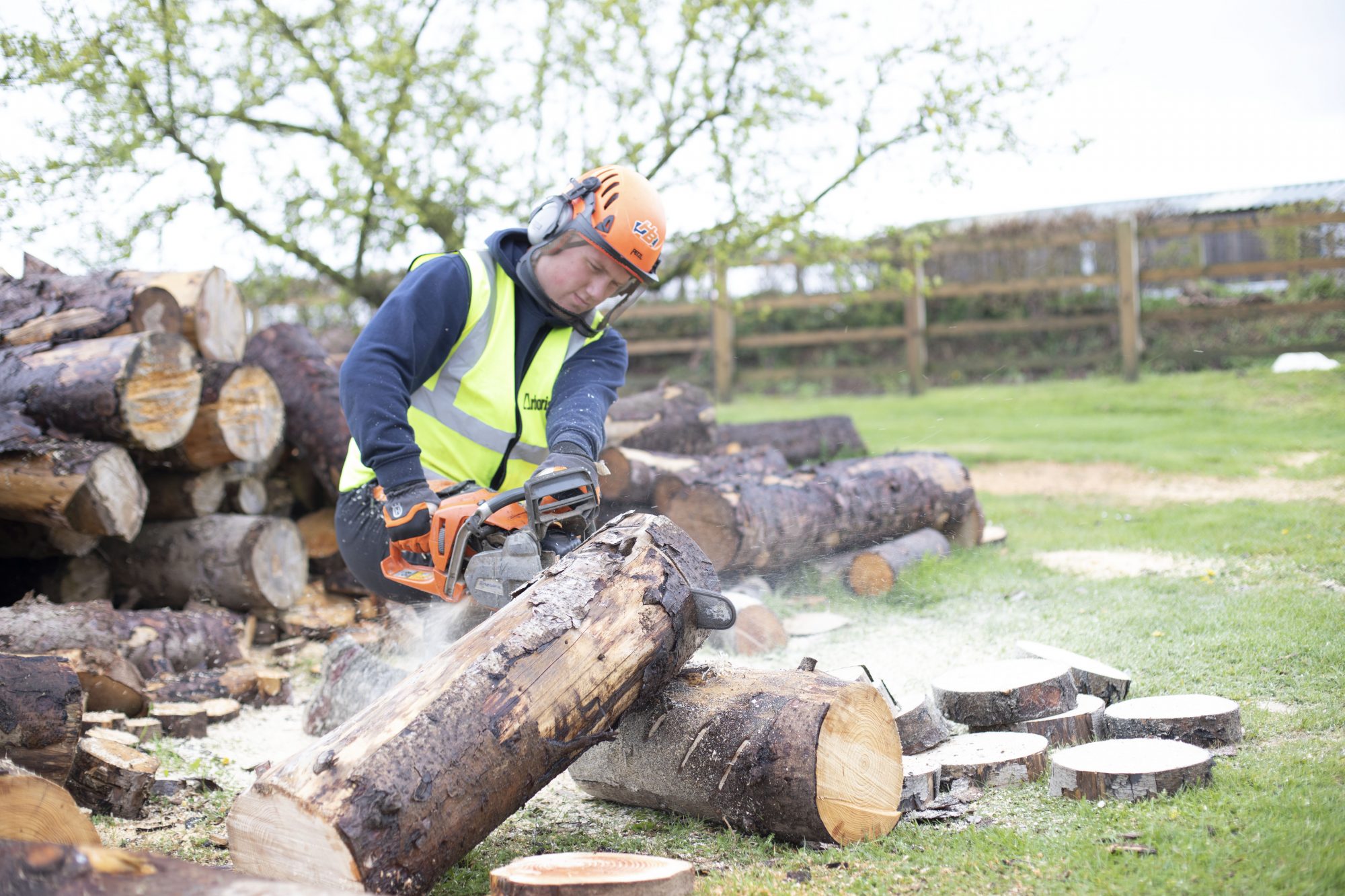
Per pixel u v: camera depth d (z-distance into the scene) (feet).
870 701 7.00
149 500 14.19
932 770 7.54
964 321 43.27
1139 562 14.80
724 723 7.00
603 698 6.58
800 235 22.90
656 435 20.72
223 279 15.05
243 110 21.09
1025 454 25.17
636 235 8.44
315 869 5.56
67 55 17.49
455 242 22.94
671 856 6.91
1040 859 6.39
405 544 8.00
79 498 11.91
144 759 8.29
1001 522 18.72
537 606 6.61
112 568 14.07
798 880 6.35
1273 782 7.14
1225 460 22.20
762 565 14.34
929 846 6.73
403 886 5.61
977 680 8.62
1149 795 7.05
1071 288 41.68
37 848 4.56
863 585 14.33
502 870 5.83
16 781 5.94
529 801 8.20
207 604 13.80
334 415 15.60
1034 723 8.28
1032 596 13.50
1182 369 38.73
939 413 33.83
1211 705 8.15
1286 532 15.38
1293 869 5.93
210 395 13.71
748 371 43.09
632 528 7.30
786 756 6.69
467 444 8.92
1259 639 10.52
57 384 12.17
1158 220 40.11
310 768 5.64
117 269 15.31
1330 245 38.17
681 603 7.04
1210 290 41.50
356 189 21.12
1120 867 6.18
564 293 8.78
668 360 45.68
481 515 7.40
